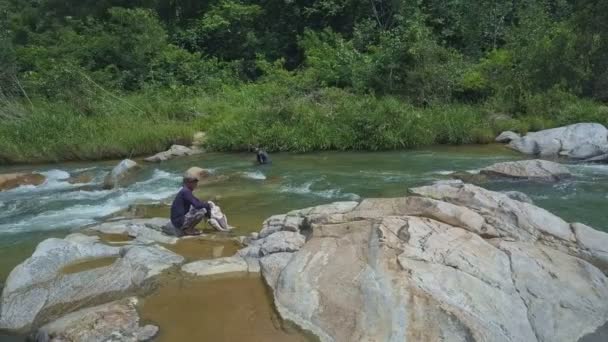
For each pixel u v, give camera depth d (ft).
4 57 67.31
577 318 15.81
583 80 60.75
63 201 33.45
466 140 52.37
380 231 19.30
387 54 63.87
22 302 17.85
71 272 20.12
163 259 20.72
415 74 61.62
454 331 14.21
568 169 38.55
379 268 16.99
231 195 33.24
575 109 53.57
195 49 88.02
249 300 17.66
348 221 21.71
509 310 15.58
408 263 17.15
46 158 48.60
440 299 15.42
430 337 14.06
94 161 48.91
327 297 16.40
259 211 29.53
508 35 69.51
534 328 15.16
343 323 15.16
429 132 51.42
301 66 81.35
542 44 61.31
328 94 60.23
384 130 50.21
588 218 26.71
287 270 18.40
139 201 33.06
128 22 78.18
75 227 27.71
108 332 15.49
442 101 61.05
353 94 61.41
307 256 19.04
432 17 79.41
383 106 53.16
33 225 28.27
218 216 25.76
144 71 76.02
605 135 45.88
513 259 18.17
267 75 77.36
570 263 18.52
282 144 50.37
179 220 25.09
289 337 15.19
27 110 58.39
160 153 48.67
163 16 95.25
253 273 19.74
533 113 57.11
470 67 66.28
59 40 85.97
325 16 86.28
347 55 68.64
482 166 40.81
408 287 15.83
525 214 22.11
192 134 54.29
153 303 17.61
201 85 73.05
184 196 25.29
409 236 18.95
